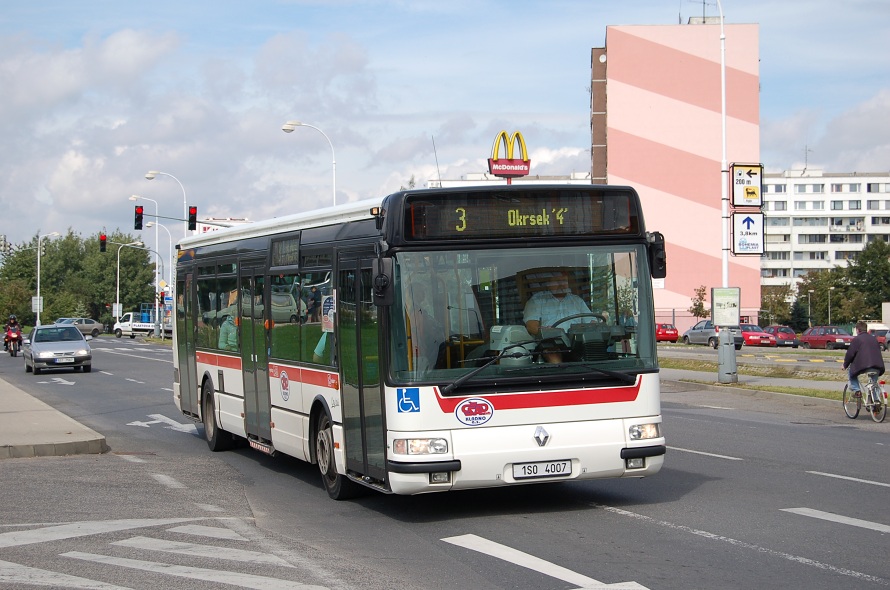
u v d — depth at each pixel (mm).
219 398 15352
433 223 9281
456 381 9109
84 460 14695
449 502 10727
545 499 10734
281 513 10359
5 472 13367
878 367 19625
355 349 10062
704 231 84188
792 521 9281
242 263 14164
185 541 8867
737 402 24641
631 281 9734
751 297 84250
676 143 84188
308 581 7293
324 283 11008
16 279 132000
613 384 9523
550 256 9516
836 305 116812
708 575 7281
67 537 9078
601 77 97000
